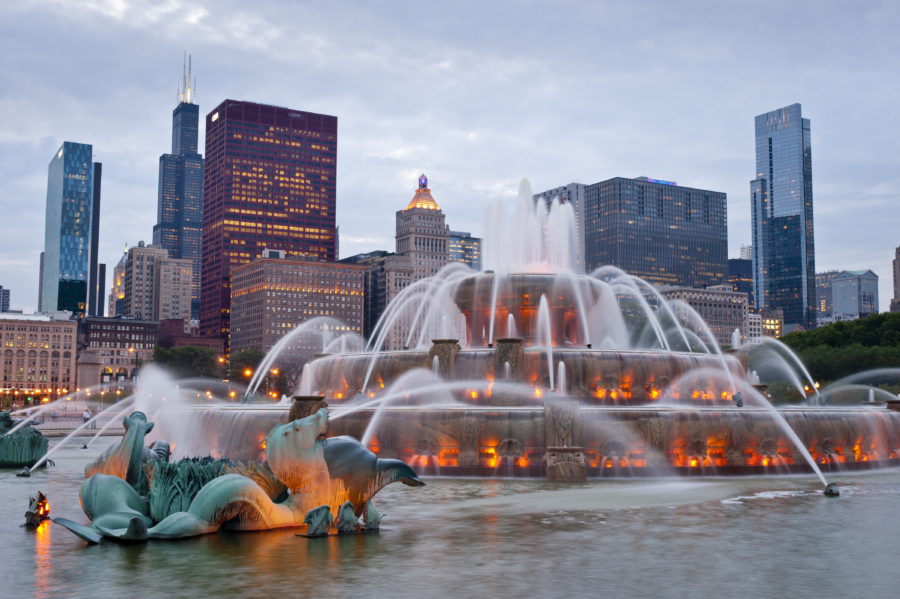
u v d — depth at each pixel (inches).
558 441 1561.3
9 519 1059.3
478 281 2273.6
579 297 2256.4
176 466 961.5
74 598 647.1
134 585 687.1
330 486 958.4
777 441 1680.6
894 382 5487.2
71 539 898.1
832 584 698.8
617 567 760.3
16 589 674.8
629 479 1550.2
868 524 1013.2
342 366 2130.9
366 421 1664.6
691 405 1971.0
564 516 1070.4
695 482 1509.6
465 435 1604.3
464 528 974.4
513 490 1368.1
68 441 3120.1
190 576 718.5
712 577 722.8
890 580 713.6
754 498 1264.8
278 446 952.9
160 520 940.0
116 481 964.0
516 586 685.9
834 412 1779.0
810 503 1205.1
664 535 930.1
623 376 1931.6
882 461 1809.8
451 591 666.8
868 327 6318.9
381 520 1028.5
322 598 643.5
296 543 869.2
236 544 862.5
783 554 826.2
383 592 663.1
